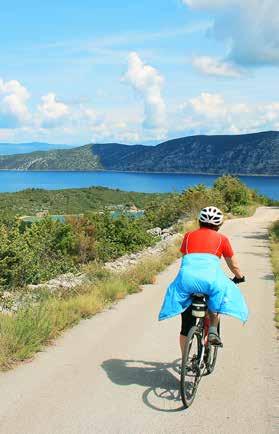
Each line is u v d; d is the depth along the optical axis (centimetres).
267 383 552
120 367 600
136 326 805
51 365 602
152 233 2531
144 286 1205
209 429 434
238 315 498
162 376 570
